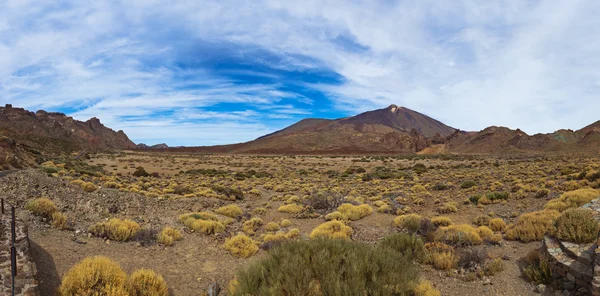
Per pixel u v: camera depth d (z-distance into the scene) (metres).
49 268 6.95
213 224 14.02
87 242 9.55
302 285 5.37
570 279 6.49
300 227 16.47
